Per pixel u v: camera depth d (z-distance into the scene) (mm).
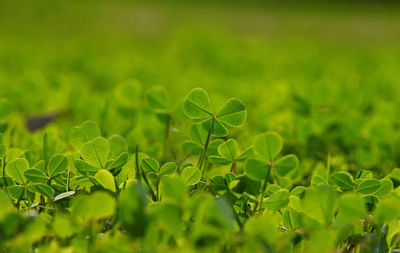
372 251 517
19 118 693
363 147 653
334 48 3383
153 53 2486
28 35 3457
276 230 524
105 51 2525
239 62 1918
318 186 516
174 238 512
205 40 2559
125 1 5832
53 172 553
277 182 570
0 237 499
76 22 4215
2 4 4172
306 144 678
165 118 664
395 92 1125
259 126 705
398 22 5645
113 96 812
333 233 516
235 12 5812
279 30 4746
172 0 6547
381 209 520
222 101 773
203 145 594
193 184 553
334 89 887
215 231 497
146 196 520
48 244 515
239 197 546
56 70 1541
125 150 577
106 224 529
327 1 7723
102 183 542
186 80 1267
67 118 793
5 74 1213
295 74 1531
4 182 557
